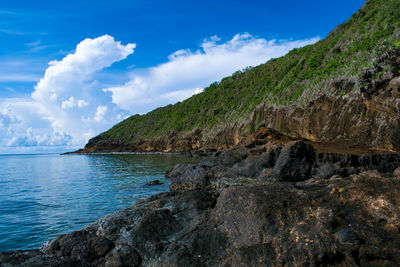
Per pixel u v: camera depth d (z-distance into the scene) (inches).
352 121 805.2
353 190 179.0
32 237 306.0
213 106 2856.8
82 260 194.1
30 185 726.5
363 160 478.9
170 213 231.9
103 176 900.0
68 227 341.4
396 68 705.0
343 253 137.5
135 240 202.7
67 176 944.9
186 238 192.9
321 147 625.0
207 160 628.7
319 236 146.9
